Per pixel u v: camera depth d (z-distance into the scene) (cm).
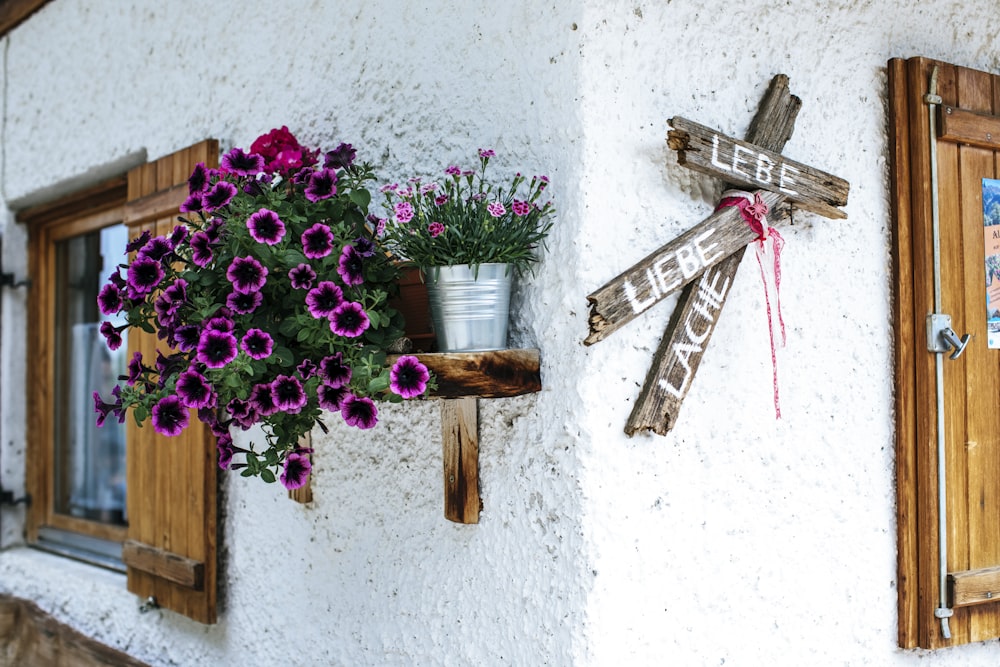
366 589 226
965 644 238
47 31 371
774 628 205
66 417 402
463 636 202
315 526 244
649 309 188
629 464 184
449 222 179
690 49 197
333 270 186
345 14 238
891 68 228
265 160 201
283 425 189
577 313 180
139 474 303
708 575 196
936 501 223
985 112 236
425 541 212
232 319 180
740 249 197
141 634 312
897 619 226
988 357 234
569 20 183
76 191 373
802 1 215
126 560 304
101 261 380
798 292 212
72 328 399
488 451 198
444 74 211
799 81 214
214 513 269
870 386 224
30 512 409
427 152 213
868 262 225
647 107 190
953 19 244
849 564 218
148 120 310
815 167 215
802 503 211
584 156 180
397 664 217
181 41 296
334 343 180
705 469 196
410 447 218
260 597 261
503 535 194
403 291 202
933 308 224
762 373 205
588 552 178
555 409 184
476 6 203
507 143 195
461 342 181
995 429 234
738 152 192
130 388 186
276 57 259
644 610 186
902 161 226
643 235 188
